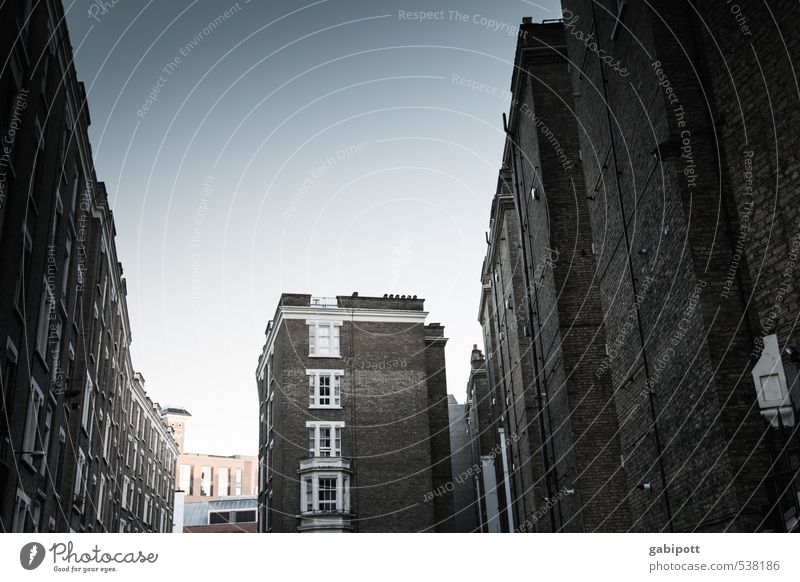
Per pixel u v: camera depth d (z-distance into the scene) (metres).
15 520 16.78
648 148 14.70
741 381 11.84
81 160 23.84
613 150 17.33
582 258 24.06
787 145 10.96
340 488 37.38
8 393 15.41
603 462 21.84
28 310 16.89
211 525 64.94
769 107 11.38
